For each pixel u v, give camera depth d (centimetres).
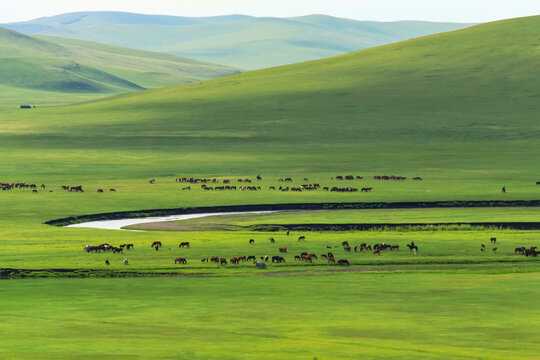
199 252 10312
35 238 11462
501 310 6562
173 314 6550
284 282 8194
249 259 9862
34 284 8188
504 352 5134
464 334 5700
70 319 6344
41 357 4966
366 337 5625
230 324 6122
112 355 5031
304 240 11281
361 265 9481
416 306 6806
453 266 9381
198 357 4988
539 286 7712
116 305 7000
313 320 6250
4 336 5672
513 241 10994
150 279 8469
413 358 4956
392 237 11431
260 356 5016
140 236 11775
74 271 8956
